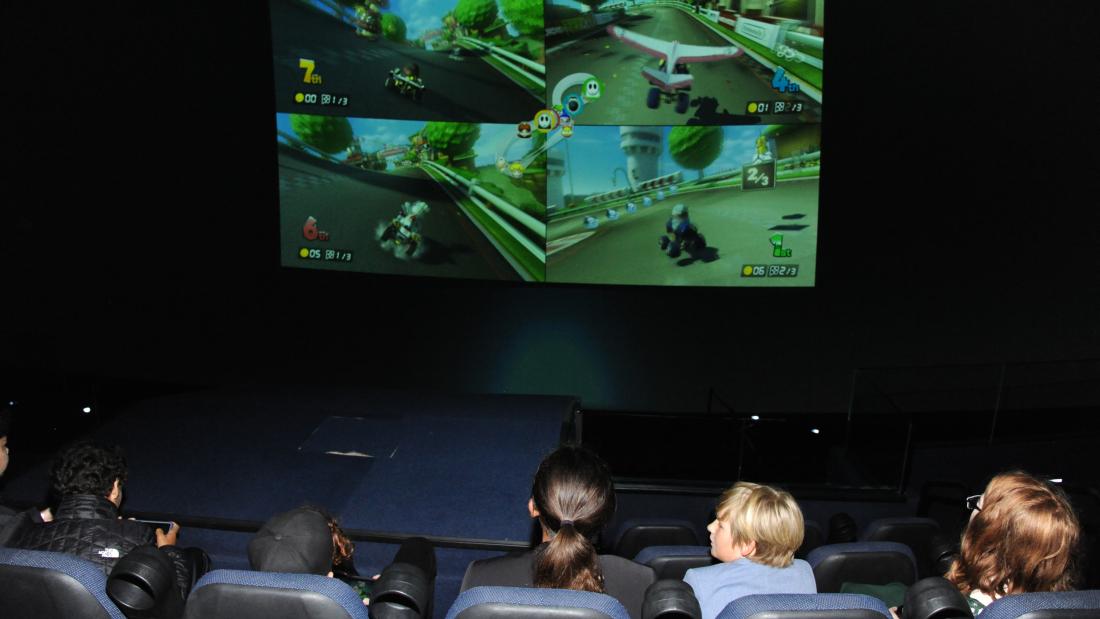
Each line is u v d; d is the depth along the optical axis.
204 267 8.05
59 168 7.88
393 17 6.98
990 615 1.73
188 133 7.75
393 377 8.39
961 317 7.25
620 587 2.23
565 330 8.20
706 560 2.81
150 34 7.57
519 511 3.66
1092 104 6.69
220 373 8.26
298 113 7.28
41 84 7.71
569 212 7.16
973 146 6.92
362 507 3.66
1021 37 6.68
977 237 7.09
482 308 8.25
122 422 4.60
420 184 7.29
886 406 7.19
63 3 7.55
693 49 6.68
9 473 3.96
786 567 2.24
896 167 7.05
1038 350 7.14
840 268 7.36
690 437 7.40
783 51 6.57
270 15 7.08
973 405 7.30
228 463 4.07
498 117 7.05
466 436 4.48
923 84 6.86
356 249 7.52
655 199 7.02
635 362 8.16
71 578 1.86
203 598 1.79
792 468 7.08
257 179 7.78
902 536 3.66
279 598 1.77
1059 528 1.88
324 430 4.54
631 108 6.87
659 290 7.30
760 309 7.82
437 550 3.42
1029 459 6.71
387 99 7.14
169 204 7.93
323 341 8.30
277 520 2.17
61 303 8.07
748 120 6.74
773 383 7.90
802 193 6.80
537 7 6.77
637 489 5.59
